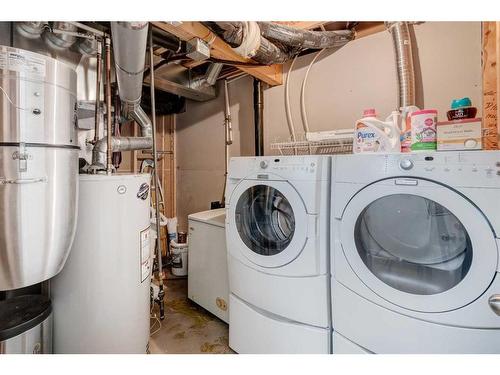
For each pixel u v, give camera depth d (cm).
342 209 129
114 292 149
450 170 101
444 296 102
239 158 173
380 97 204
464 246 102
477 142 113
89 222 143
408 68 172
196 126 347
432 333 105
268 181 154
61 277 146
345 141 197
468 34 169
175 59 212
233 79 301
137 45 140
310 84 243
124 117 239
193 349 178
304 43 196
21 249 115
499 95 133
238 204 171
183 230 365
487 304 95
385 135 139
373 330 120
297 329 143
